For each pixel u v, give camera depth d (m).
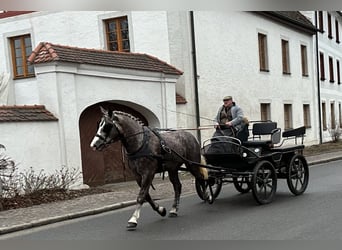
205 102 17.22
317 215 8.02
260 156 9.35
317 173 14.63
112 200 10.28
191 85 16.62
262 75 21.50
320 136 28.56
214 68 17.84
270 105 22.23
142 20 17.47
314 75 28.23
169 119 14.86
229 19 18.97
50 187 11.03
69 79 11.90
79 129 12.73
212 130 17.48
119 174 14.12
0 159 9.93
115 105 13.88
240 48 19.70
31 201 10.02
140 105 13.99
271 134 9.83
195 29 16.86
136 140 7.79
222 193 11.16
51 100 11.72
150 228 7.62
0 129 10.45
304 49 27.33
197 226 7.60
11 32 20.03
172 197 10.88
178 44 16.73
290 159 10.29
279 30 23.45
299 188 11.20
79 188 11.92
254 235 6.80
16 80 18.69
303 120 26.28
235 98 19.20
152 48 17.31
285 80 24.02
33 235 7.49
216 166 9.77
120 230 7.57
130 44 17.75
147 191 7.84
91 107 13.17
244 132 9.95
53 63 11.57
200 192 9.84
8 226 7.84
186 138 8.84
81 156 12.80
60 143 11.74
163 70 14.62
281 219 7.84
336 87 33.78
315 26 28.80
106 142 7.62
